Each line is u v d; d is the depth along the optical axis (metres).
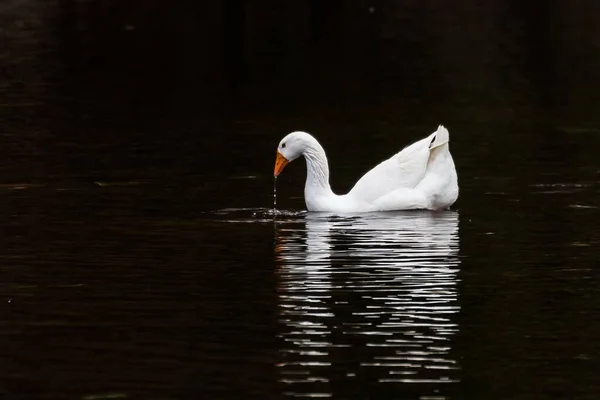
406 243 14.91
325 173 17.23
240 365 10.38
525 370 10.25
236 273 13.41
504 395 9.68
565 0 47.50
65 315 11.88
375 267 13.64
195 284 12.98
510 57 35.06
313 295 12.51
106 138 23.67
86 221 16.27
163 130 24.73
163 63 35.03
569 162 20.83
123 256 14.25
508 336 11.12
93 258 14.15
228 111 27.41
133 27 42.19
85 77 32.31
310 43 38.72
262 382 9.99
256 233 15.52
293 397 9.69
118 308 12.10
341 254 14.30
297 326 11.46
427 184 17.03
